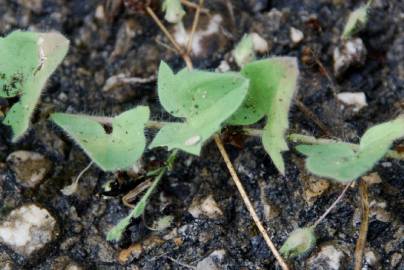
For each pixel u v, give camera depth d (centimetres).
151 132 25
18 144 25
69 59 27
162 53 27
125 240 24
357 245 24
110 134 24
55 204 25
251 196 25
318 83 26
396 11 27
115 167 23
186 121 23
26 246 24
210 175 25
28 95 24
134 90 26
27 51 24
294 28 27
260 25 27
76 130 24
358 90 26
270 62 23
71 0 28
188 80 23
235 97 23
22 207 25
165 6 26
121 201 25
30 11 27
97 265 24
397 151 24
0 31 27
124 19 27
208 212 25
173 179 25
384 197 24
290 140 25
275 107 23
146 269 24
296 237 23
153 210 25
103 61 27
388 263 24
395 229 24
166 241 24
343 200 24
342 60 26
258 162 25
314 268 24
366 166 22
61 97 26
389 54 26
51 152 25
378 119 26
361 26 26
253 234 24
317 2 27
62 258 24
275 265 24
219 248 24
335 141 24
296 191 25
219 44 27
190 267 24
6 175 25
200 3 26
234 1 27
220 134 25
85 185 25
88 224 25
